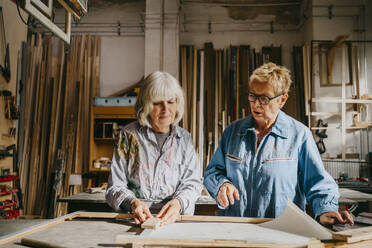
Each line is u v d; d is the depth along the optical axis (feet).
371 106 13.12
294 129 4.27
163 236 2.45
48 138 14.64
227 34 15.72
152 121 4.45
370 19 14.06
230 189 3.99
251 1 15.84
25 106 14.49
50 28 5.55
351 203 7.46
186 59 14.99
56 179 13.25
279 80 3.93
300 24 15.48
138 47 15.85
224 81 14.93
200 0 15.88
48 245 2.67
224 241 2.35
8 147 11.55
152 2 14.57
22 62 13.28
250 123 4.41
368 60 13.91
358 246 2.40
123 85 15.69
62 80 15.16
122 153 4.36
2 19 11.50
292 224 2.85
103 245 2.64
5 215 10.19
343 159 12.84
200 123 14.10
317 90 14.06
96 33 16.06
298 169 4.34
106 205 9.36
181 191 4.08
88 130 14.69
